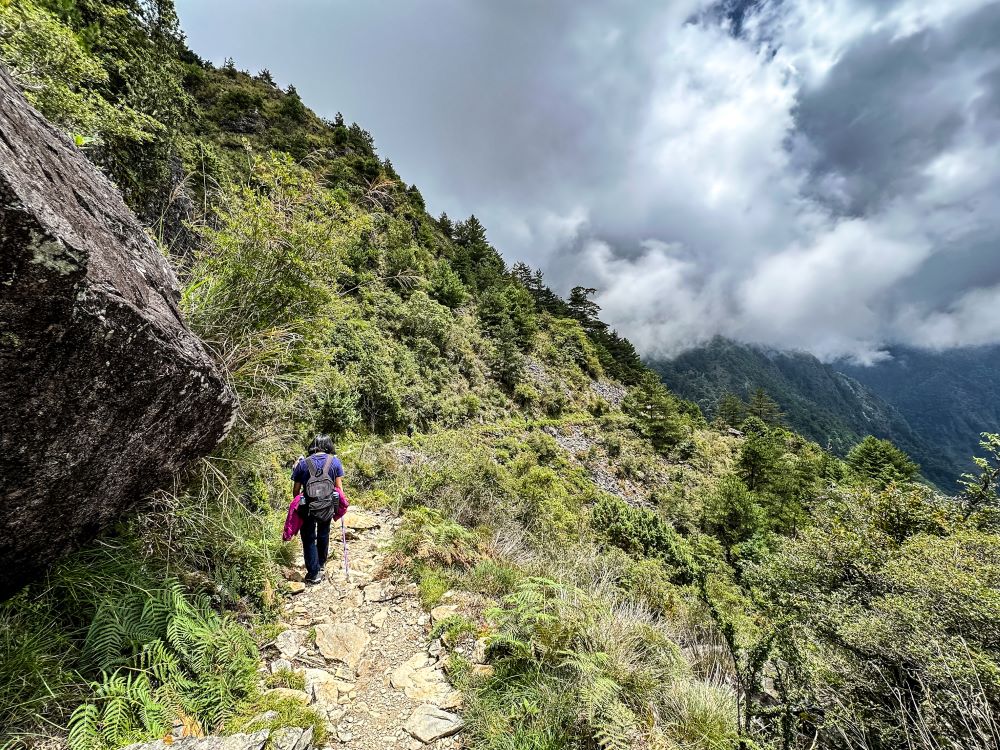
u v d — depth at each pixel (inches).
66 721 69.9
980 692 94.1
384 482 281.4
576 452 1235.9
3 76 66.4
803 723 114.0
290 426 169.8
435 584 153.9
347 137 1892.2
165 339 78.6
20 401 57.1
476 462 366.6
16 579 77.8
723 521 875.4
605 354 2484.0
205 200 146.7
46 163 66.4
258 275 141.8
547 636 117.4
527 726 93.0
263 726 82.4
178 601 96.2
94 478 78.6
